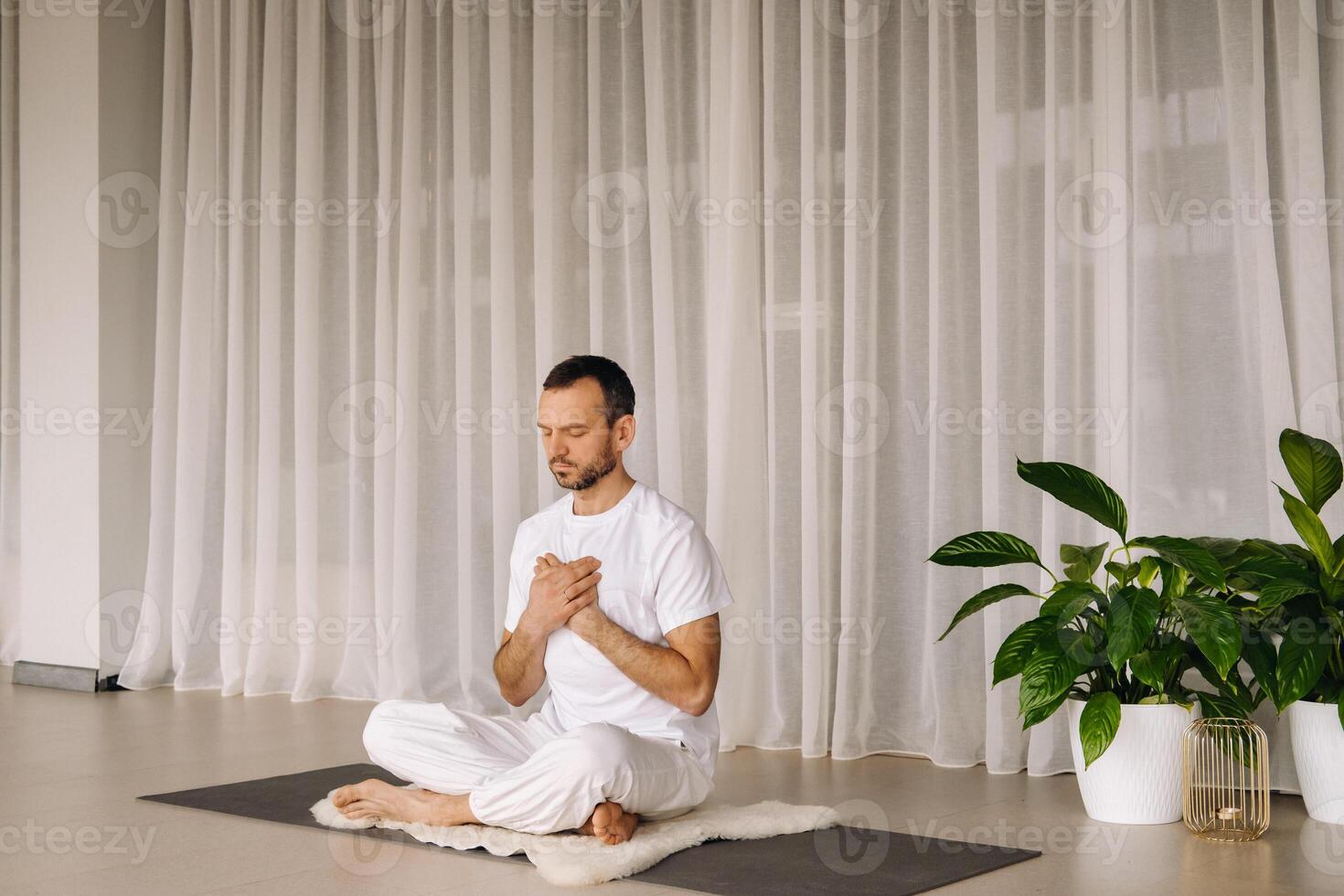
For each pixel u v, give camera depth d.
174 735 3.90
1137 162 3.36
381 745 2.68
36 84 5.05
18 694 4.75
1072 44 3.46
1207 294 3.31
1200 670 2.88
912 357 3.69
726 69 3.91
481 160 4.47
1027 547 2.95
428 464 4.52
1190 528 3.30
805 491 3.69
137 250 5.02
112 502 4.92
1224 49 3.26
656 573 2.62
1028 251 3.55
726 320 3.85
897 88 3.77
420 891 2.23
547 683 4.25
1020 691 2.75
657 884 2.28
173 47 4.93
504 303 4.31
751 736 3.84
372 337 4.67
